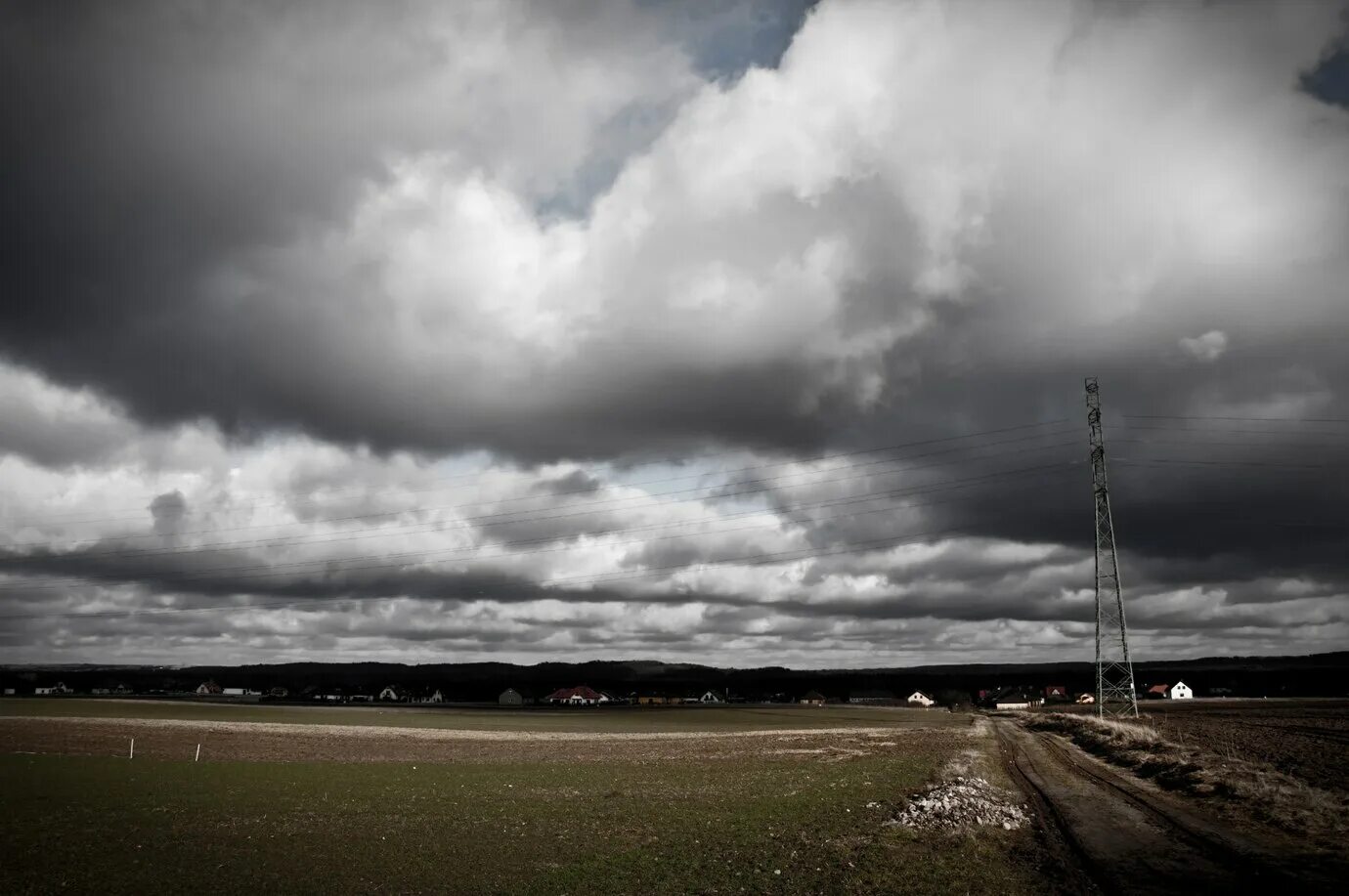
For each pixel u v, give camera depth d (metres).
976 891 21.66
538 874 25.89
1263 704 180.38
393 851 29.70
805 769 59.38
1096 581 102.25
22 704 162.38
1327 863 23.69
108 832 33.62
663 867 26.34
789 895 22.03
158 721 116.44
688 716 169.88
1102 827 30.48
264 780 52.69
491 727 122.62
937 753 69.75
